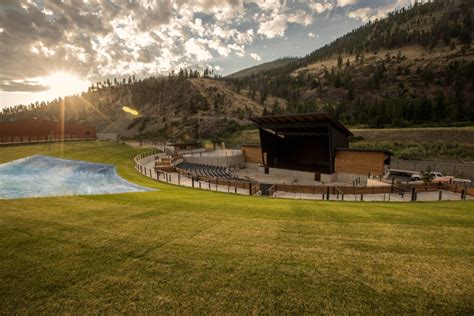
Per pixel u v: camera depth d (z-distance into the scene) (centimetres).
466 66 13750
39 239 735
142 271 568
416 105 8831
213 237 768
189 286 512
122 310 445
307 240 761
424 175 2952
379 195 2428
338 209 1253
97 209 1091
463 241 771
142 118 15025
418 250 695
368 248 705
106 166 3416
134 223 895
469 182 2947
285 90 19538
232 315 432
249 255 648
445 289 506
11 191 2078
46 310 446
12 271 564
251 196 1992
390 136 6544
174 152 5212
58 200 1282
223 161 4909
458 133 5762
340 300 471
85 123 17900
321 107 14550
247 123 11844
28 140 5819
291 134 4266
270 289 504
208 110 14612
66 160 3650
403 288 509
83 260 615
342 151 3647
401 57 18462
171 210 1107
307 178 3909
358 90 16350
